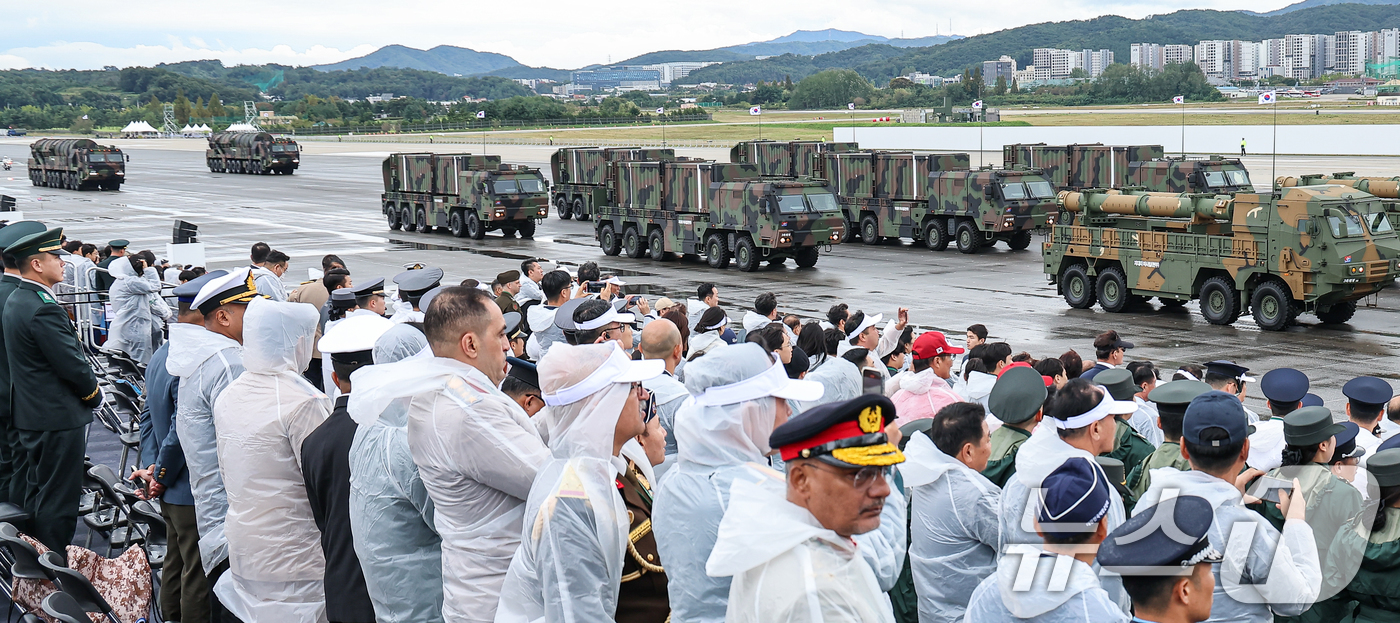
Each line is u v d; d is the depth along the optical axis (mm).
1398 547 4547
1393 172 47094
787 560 3016
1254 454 5496
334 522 4801
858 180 36281
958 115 101812
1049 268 24047
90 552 6441
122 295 13414
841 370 7582
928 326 21312
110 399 11180
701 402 3803
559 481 3750
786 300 24906
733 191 30469
